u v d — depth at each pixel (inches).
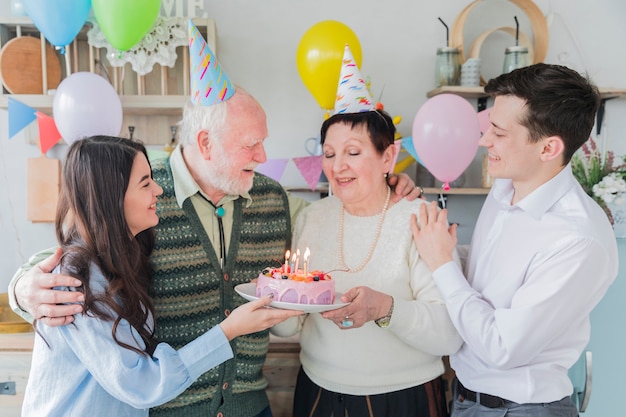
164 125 100.4
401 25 105.7
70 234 43.8
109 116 81.7
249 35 103.3
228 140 50.0
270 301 43.8
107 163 42.2
